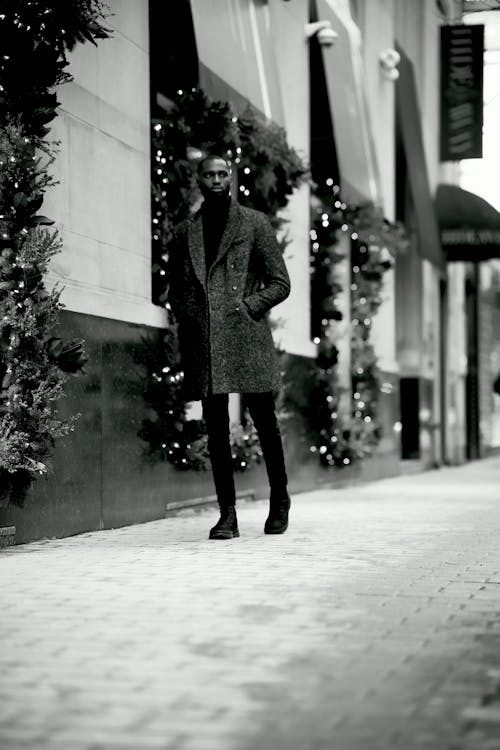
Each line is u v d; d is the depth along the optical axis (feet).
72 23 21.07
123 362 24.66
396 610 14.40
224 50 31.91
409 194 59.57
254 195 32.17
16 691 10.46
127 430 24.86
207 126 28.60
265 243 22.00
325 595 15.44
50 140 22.29
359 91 46.62
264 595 15.39
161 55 29.01
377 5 51.49
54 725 9.37
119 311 24.54
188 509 28.37
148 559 18.89
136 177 26.25
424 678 10.96
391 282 52.11
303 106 40.04
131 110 26.04
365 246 44.52
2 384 20.25
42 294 20.58
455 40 65.87
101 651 12.04
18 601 14.87
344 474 43.19
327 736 9.07
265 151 31.65
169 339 26.73
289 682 10.78
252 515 27.40
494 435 100.53
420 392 61.52
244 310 21.63
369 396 45.06
